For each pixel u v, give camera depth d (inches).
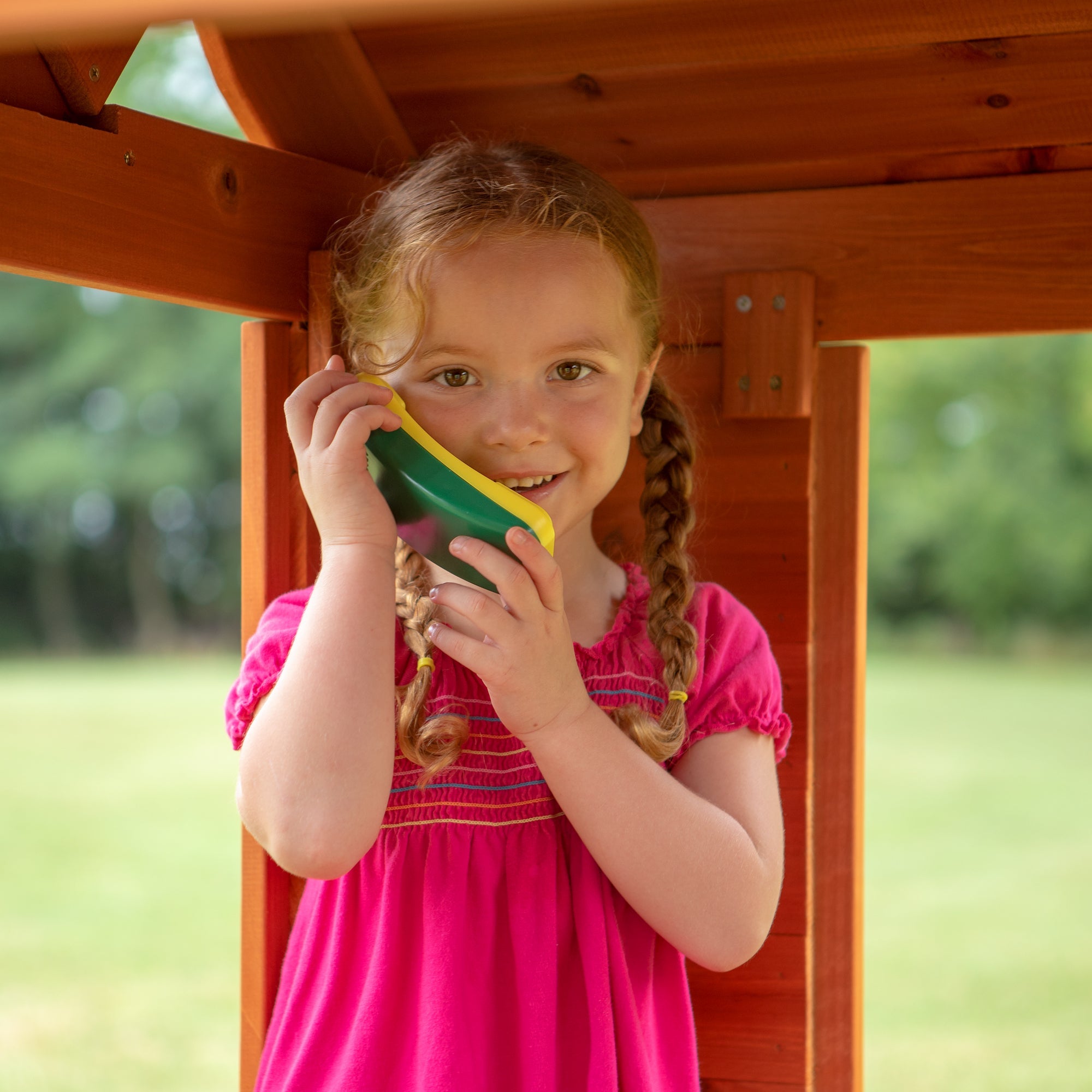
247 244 46.8
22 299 636.1
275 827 37.6
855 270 51.3
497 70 51.4
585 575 46.5
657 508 47.4
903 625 637.3
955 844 253.3
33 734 398.0
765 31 47.8
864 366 52.4
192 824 284.7
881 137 50.4
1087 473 594.9
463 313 40.6
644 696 44.3
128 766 349.7
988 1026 155.4
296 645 39.0
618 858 39.6
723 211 52.6
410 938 40.9
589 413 41.8
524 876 41.4
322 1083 39.9
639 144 52.9
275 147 51.0
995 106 48.4
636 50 49.6
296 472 51.2
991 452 601.3
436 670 43.3
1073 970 178.4
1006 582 611.8
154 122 43.1
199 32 47.0
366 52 51.4
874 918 206.7
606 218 43.4
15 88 39.4
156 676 586.6
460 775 42.1
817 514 53.0
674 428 48.3
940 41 46.8
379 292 43.3
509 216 41.3
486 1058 39.2
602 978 40.1
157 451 650.8
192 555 719.7
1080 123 48.0
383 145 53.7
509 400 40.8
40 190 39.5
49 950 198.1
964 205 49.9
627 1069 39.8
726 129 51.6
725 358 52.2
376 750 37.9
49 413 665.6
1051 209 48.9
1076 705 439.2
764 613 52.7
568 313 41.0
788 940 51.7
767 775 44.9
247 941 49.8
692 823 40.0
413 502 39.7
